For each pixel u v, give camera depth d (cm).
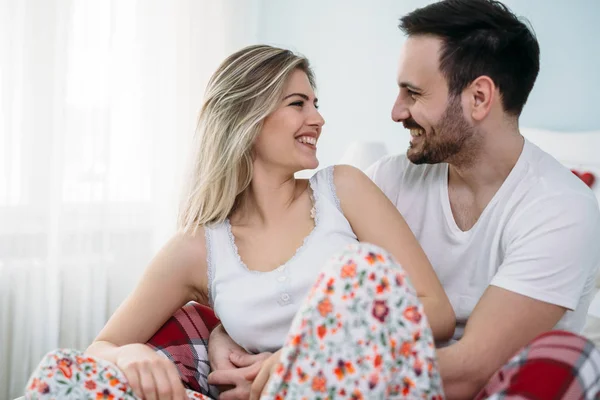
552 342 97
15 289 296
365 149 287
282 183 148
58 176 302
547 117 270
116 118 325
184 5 344
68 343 312
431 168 157
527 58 141
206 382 147
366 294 98
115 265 324
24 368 299
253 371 129
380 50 327
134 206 329
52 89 300
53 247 302
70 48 308
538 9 271
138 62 330
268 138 145
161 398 121
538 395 92
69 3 304
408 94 148
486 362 122
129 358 125
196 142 154
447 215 150
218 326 152
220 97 148
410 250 138
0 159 293
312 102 149
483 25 139
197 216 151
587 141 246
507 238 138
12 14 293
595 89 255
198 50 350
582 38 259
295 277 138
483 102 140
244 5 366
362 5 334
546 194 136
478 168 145
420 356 98
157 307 146
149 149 333
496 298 128
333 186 149
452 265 148
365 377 97
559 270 128
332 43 349
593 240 132
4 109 292
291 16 367
